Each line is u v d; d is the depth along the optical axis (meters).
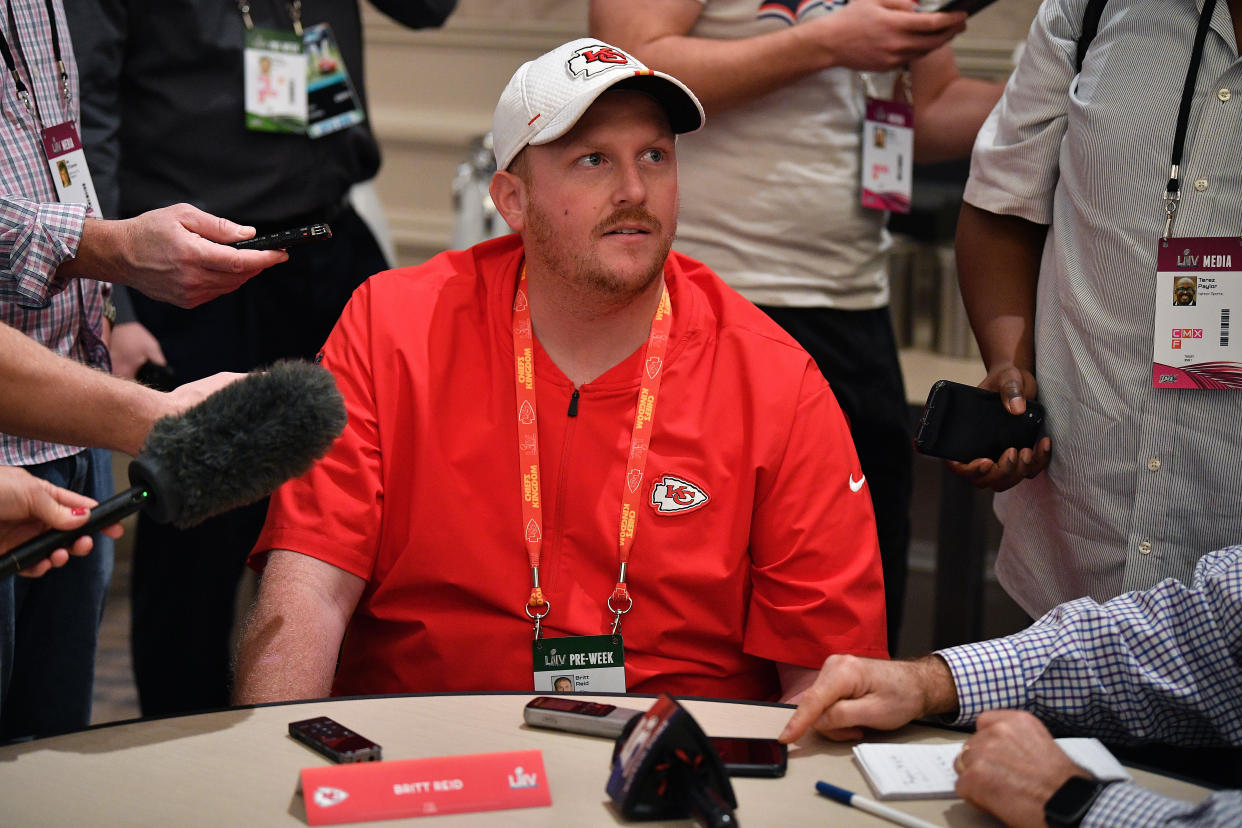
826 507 1.57
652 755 1.07
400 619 1.58
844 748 1.25
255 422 1.15
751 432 1.57
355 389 1.60
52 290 1.62
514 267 1.64
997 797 1.11
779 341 1.64
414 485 1.57
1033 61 1.78
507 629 1.55
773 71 2.10
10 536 1.17
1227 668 1.29
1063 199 1.73
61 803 1.09
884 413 2.39
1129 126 1.61
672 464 1.56
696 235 2.26
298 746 1.20
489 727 1.25
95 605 1.87
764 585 1.57
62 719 1.87
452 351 1.61
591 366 1.59
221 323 2.63
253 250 1.54
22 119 1.73
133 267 1.57
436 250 4.32
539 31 4.03
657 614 1.54
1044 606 1.81
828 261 2.28
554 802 1.11
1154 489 1.65
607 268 1.50
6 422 1.39
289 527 1.54
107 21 2.31
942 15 2.06
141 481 1.15
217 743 1.21
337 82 2.66
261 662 1.46
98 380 1.39
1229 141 1.57
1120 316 1.65
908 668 1.30
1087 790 1.09
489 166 3.41
